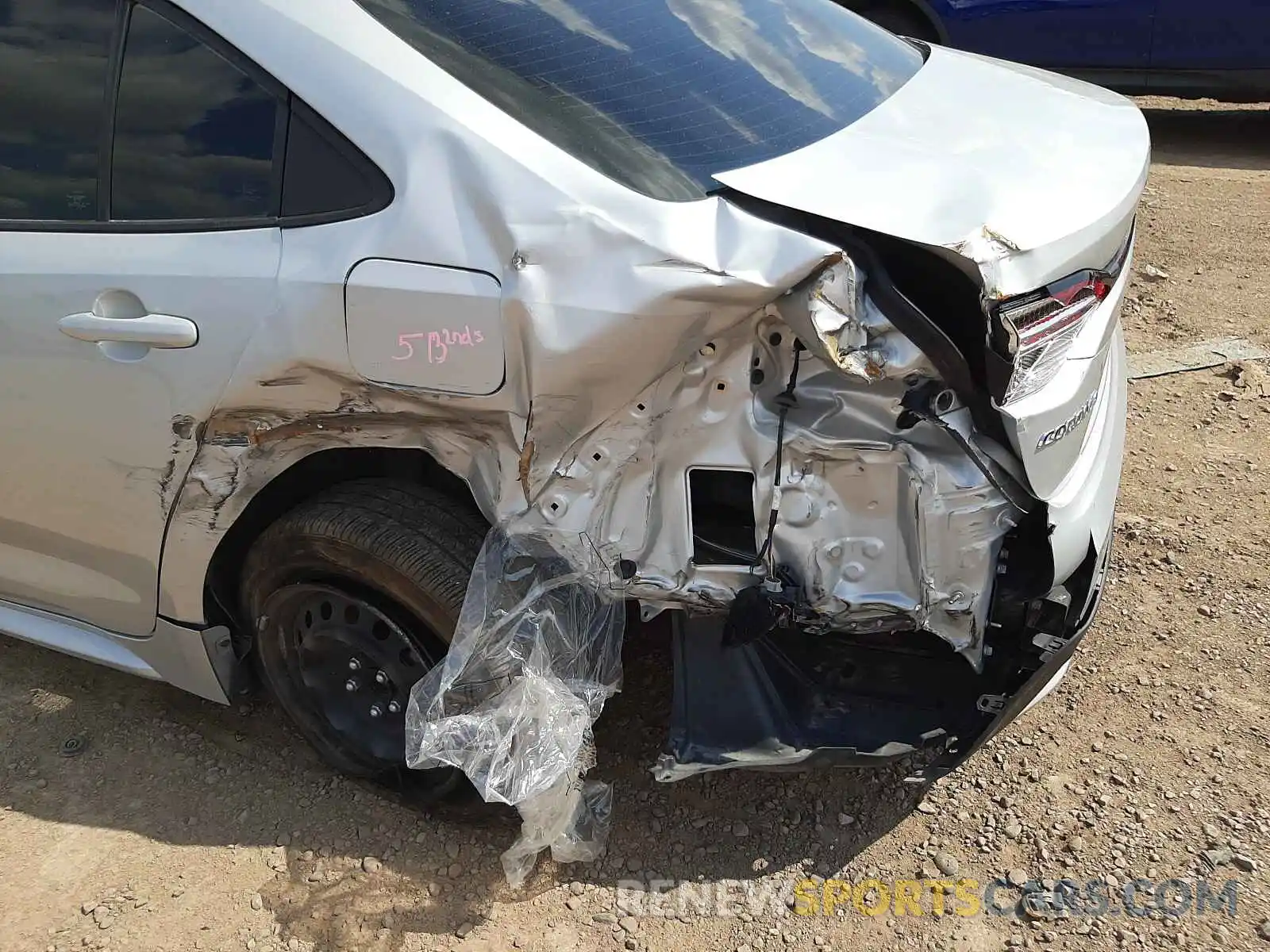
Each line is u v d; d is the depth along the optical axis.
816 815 2.35
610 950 2.08
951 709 2.04
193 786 2.47
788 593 1.91
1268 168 6.36
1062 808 2.35
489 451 1.90
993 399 1.74
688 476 1.88
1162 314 4.55
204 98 2.00
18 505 2.37
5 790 2.48
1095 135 2.19
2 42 2.18
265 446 2.04
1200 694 2.63
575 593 1.96
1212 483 3.44
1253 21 6.20
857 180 1.81
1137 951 2.04
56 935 2.13
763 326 1.77
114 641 2.49
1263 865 2.20
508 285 1.73
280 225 1.92
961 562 1.85
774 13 2.38
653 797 2.39
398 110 1.83
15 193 2.17
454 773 2.18
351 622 2.19
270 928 2.13
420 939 2.10
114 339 2.01
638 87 1.98
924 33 6.93
